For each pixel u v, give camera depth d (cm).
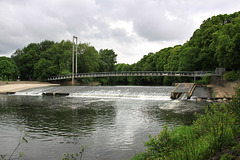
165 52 8725
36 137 1373
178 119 1842
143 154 847
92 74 7012
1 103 3034
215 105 912
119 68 14988
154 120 1823
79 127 1619
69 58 7575
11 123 1761
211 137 678
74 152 1107
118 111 2305
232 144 615
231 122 747
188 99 3216
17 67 7844
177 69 6831
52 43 9469
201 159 562
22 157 1053
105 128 1584
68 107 2616
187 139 841
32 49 8762
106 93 4175
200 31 5631
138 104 2828
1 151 1135
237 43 3828
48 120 1869
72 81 7106
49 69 7225
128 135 1400
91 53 8194
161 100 3244
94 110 2381
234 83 3425
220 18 5506
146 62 10169
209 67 5425
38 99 3556
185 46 6862
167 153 697
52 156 1062
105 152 1100
